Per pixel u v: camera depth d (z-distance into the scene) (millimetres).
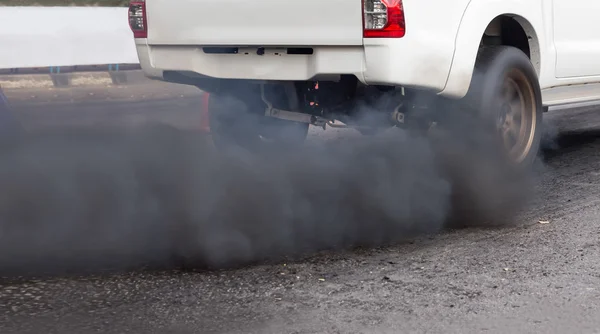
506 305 3385
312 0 4973
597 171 6152
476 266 3893
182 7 5469
